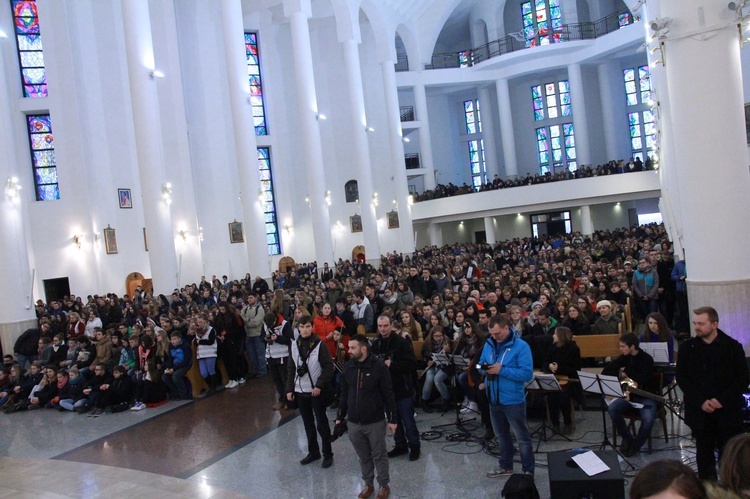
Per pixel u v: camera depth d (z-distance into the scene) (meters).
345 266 23.33
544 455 6.07
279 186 31.12
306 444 7.21
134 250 23.95
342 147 33.22
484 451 6.39
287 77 31.94
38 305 16.95
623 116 33.50
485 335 7.23
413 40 33.62
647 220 31.56
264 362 11.63
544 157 36.62
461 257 19.70
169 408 9.71
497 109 37.59
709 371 4.61
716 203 7.57
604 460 4.07
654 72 13.71
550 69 33.47
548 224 33.53
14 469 7.22
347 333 9.23
